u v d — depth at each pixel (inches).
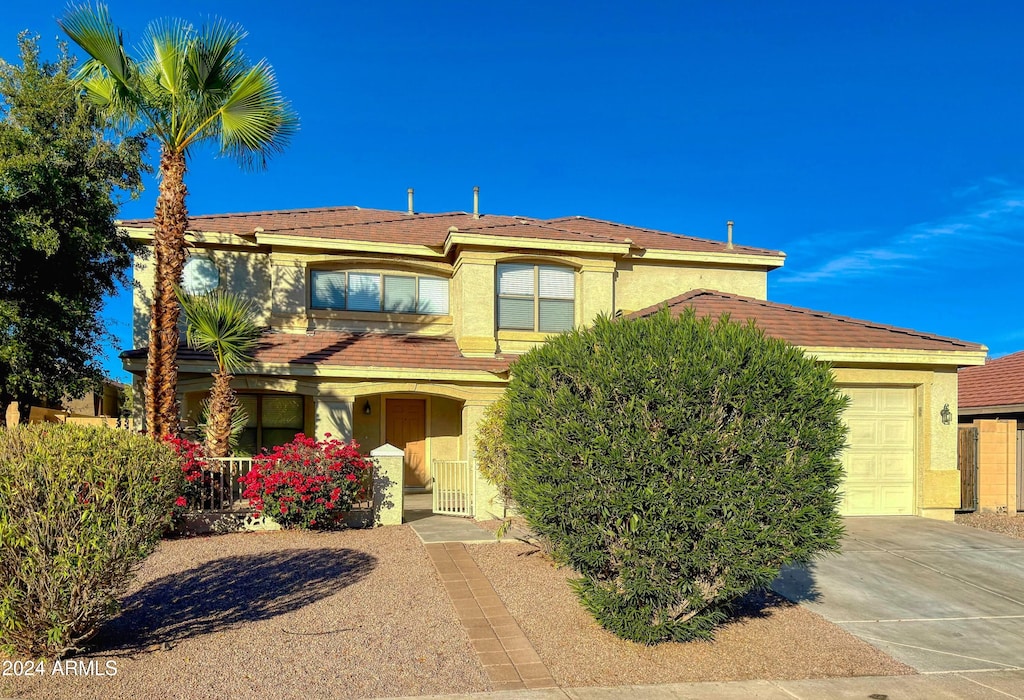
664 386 243.1
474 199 813.2
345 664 241.0
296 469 458.3
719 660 253.9
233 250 655.8
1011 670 251.6
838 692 227.1
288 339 628.4
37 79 559.2
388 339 658.8
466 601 311.4
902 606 325.4
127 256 618.5
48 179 521.0
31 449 219.9
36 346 559.8
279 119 510.3
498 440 419.8
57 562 217.3
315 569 361.7
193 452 457.1
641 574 244.2
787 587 348.5
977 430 574.6
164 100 482.0
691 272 746.8
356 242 658.2
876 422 529.7
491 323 654.5
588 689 224.7
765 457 242.5
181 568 362.9
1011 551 423.5
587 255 683.4
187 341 558.6
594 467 246.1
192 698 212.4
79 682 222.2
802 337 520.4
